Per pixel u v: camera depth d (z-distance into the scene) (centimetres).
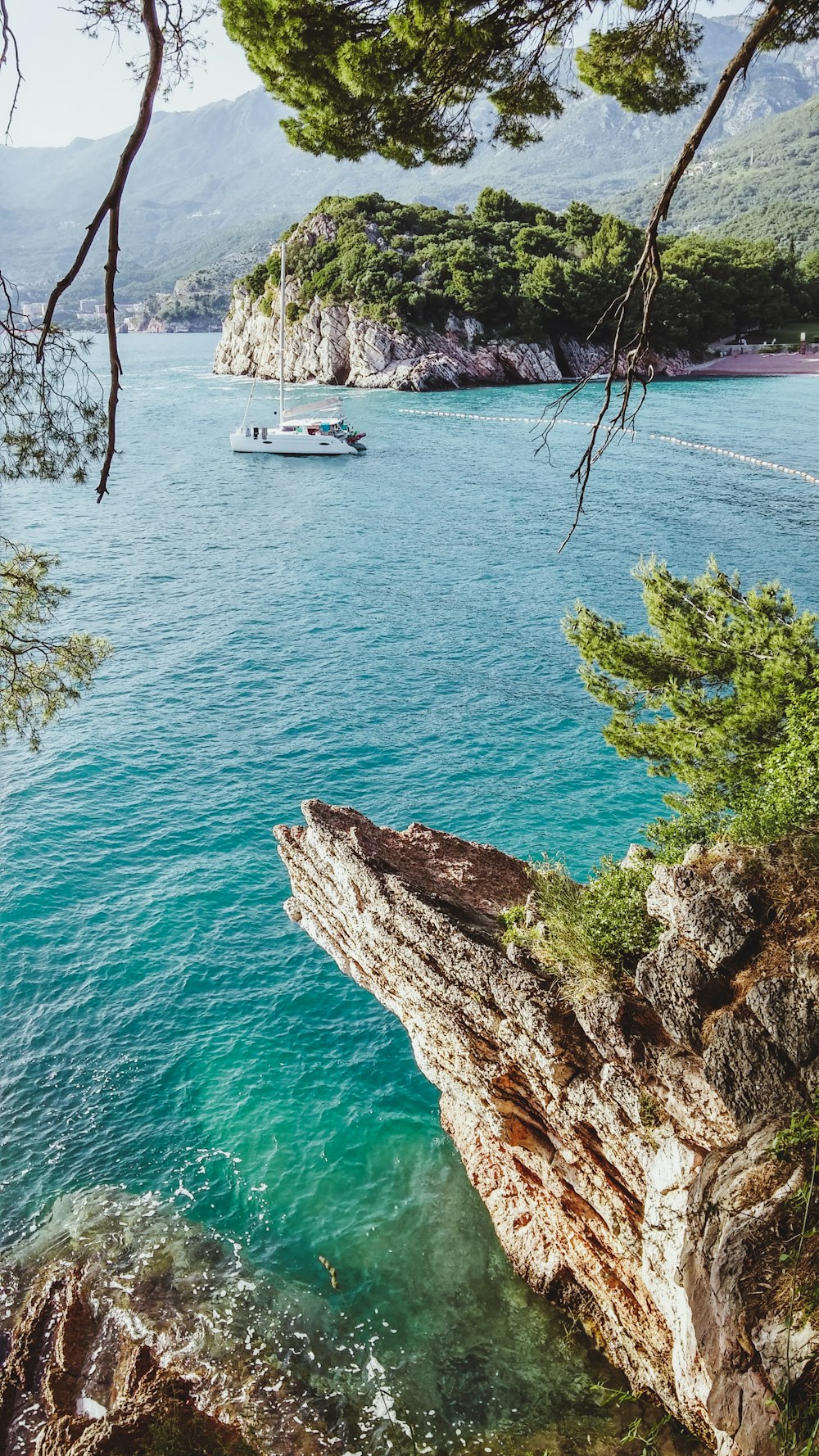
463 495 8494
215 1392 1572
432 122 1031
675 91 1073
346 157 1070
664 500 7838
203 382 18000
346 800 3591
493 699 4438
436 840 2027
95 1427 1459
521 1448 1480
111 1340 1688
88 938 2838
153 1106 2252
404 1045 2436
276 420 13125
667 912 1283
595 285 15150
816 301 19088
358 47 884
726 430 10512
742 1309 929
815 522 6962
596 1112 1368
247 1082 2322
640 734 2019
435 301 15625
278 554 6881
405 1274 1817
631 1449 1451
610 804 3500
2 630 1364
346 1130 2178
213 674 4784
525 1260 1775
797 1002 1092
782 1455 830
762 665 1861
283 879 3142
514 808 3494
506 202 18075
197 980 2666
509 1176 1808
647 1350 1498
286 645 5162
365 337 15450
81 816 3475
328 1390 1588
